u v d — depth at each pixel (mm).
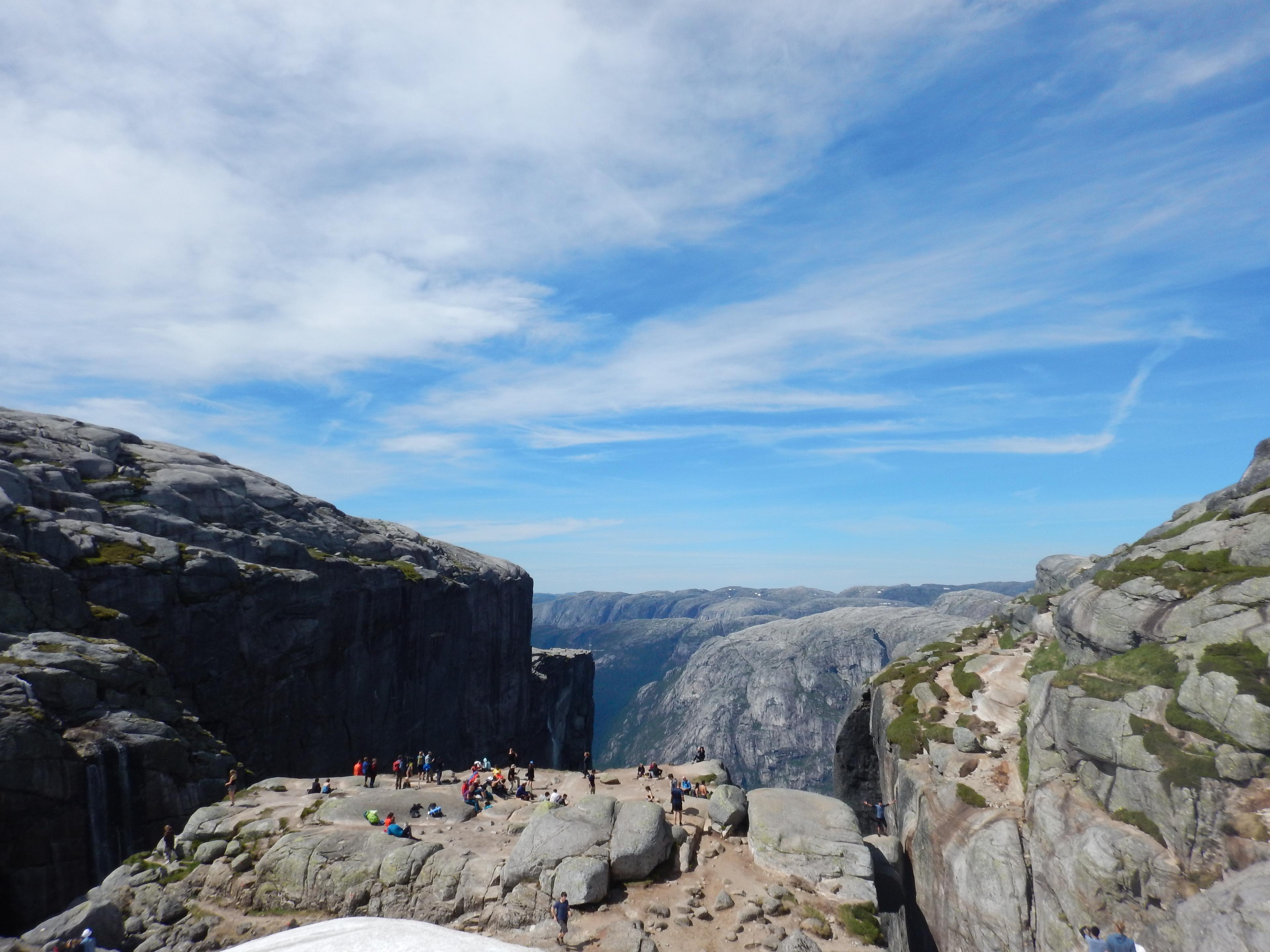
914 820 56750
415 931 9469
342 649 98500
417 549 131750
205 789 56969
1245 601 41219
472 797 45656
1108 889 37156
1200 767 36219
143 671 59031
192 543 84750
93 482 83562
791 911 33312
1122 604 49688
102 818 50219
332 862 37125
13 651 53906
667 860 36531
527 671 169750
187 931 35094
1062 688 47312
